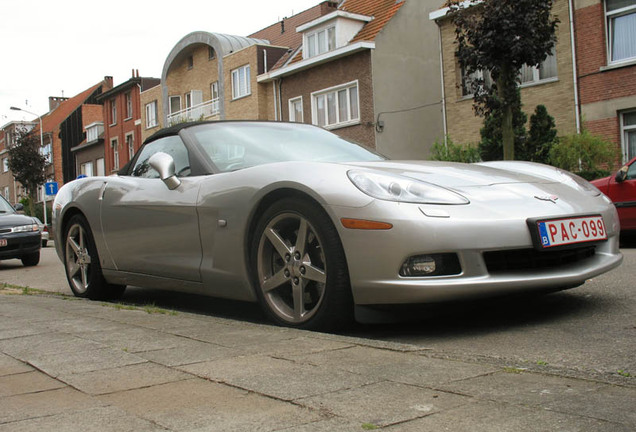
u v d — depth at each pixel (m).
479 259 2.96
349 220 2.98
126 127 41.31
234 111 28.58
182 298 4.95
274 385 2.05
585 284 4.47
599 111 15.16
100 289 4.85
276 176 3.34
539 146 13.22
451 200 3.05
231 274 3.56
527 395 1.92
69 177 50.47
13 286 6.26
